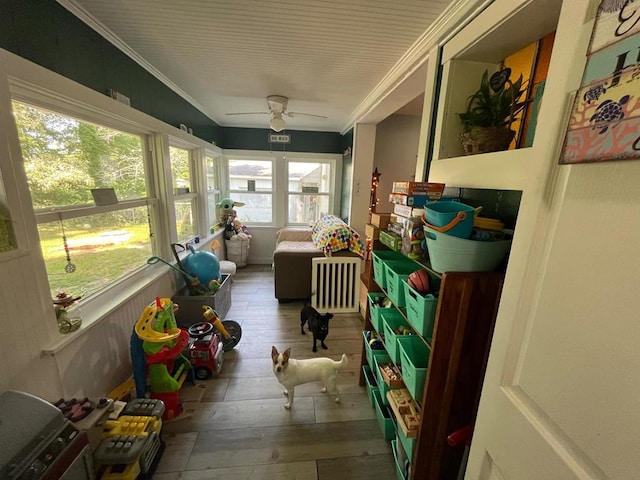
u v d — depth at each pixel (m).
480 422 0.68
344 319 2.80
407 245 1.19
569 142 0.44
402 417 1.18
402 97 2.24
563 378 0.45
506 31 0.90
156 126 2.07
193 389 1.79
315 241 3.35
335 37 1.54
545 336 0.49
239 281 3.77
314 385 1.86
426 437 1.08
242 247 4.20
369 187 3.47
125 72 1.74
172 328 1.65
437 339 0.97
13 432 0.73
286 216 4.57
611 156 0.37
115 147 1.81
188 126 2.83
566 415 0.44
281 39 1.58
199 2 1.25
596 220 0.39
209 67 2.02
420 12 1.25
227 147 4.21
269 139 4.24
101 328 1.50
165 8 1.31
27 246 1.08
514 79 1.02
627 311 0.35
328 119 3.67
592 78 0.40
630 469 0.35
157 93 2.15
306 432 1.50
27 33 1.08
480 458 0.68
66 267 1.38
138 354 1.54
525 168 0.70
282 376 1.58
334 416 1.61
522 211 0.55
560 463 0.44
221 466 1.31
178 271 2.38
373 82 2.26
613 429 0.37
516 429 0.54
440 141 1.20
